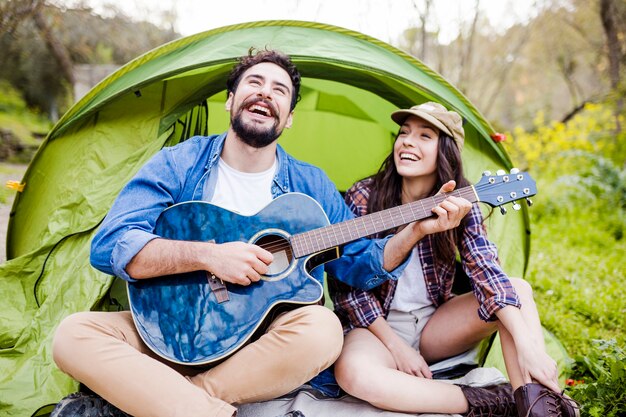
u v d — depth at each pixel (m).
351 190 2.57
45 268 2.53
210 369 1.94
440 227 2.08
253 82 2.19
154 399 1.75
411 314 2.41
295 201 2.18
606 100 7.95
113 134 2.66
